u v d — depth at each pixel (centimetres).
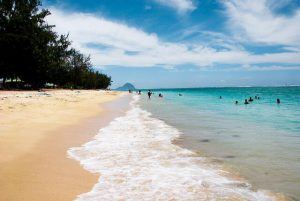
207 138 1293
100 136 1293
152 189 660
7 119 1541
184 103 4334
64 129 1408
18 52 4853
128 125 1672
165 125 1703
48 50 5525
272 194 641
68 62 8688
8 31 4900
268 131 1521
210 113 2606
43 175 725
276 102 4775
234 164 870
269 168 830
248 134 1414
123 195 621
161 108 3198
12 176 703
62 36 6306
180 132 1450
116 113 2425
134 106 3475
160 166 841
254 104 4197
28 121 1545
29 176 711
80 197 604
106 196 614
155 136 1321
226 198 615
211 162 889
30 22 5009
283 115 2492
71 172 763
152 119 2025
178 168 824
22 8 5006
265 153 1009
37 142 1077
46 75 5556
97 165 839
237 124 1805
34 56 4978
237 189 668
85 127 1525
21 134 1197
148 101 4881
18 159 847
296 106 3778
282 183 710
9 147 974
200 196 623
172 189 662
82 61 9438
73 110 2348
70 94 4831
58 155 923
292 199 616
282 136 1365
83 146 1076
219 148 1085
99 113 2330
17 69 5097
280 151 1039
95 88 11650
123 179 724
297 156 966
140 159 912
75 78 9300
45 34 5316
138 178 733
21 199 576
